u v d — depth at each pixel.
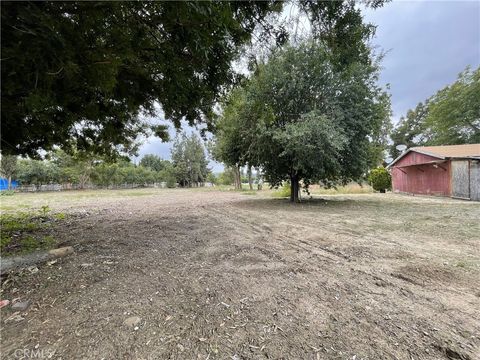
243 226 5.92
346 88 9.74
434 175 14.07
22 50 2.18
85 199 15.78
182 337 1.73
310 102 10.34
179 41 2.88
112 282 2.66
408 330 1.78
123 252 3.77
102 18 2.30
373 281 2.65
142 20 2.54
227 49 3.46
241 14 3.29
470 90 20.89
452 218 6.50
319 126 8.87
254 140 10.47
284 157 10.70
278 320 1.93
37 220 6.66
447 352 1.55
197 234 5.06
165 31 2.74
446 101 22.61
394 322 1.88
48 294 2.36
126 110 4.96
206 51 2.98
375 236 4.71
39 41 2.15
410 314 1.99
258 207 9.99
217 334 1.76
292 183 12.23
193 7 2.26
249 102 9.51
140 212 8.64
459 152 13.12
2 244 3.91
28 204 12.17
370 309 2.08
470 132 22.05
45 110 3.44
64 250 3.66
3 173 29.53
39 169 32.31
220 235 4.96
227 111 6.02
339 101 10.01
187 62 3.39
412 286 2.52
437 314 1.99
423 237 4.58
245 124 10.48
